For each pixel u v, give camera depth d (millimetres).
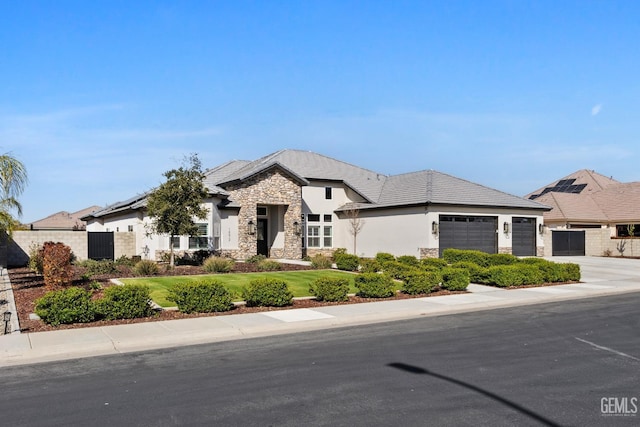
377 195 34750
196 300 12391
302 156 37469
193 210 23125
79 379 7297
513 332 10555
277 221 32219
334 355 8609
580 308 14016
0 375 7566
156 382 7102
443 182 32281
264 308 13234
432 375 7316
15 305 13195
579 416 5645
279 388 6746
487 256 25141
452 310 13711
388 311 12898
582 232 36344
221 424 5484
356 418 5617
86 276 18734
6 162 16031
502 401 6160
